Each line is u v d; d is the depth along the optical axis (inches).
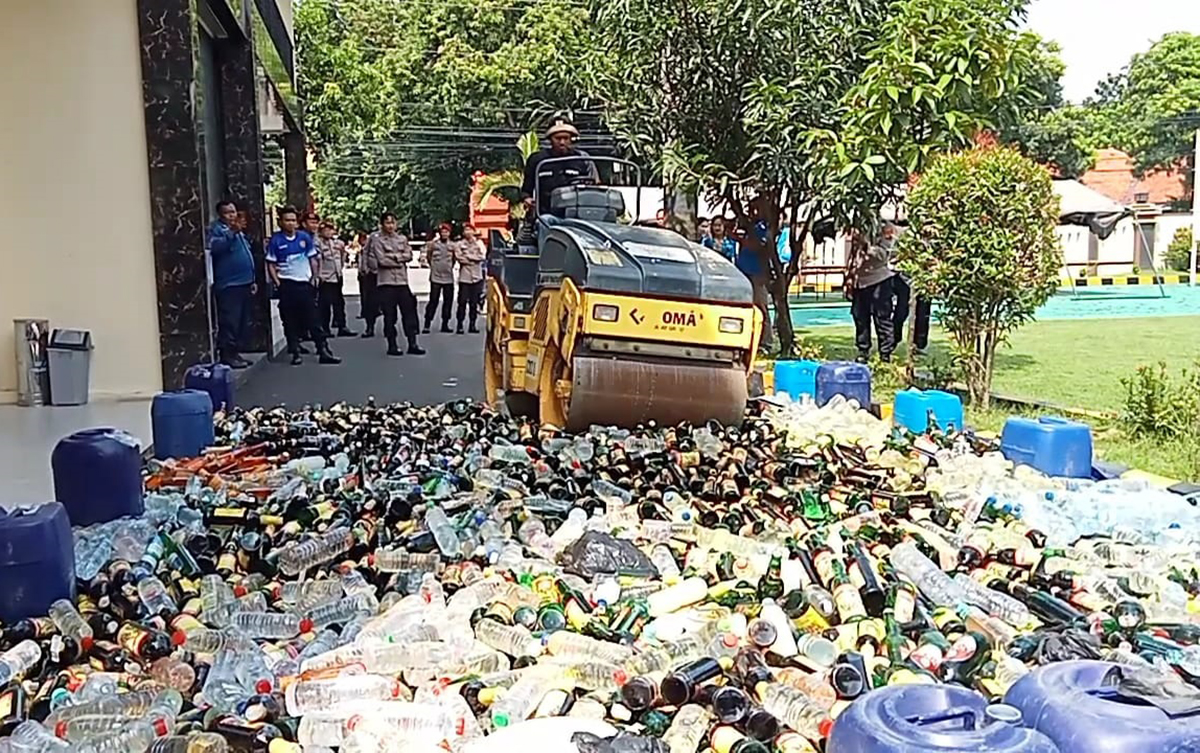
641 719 131.9
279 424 336.5
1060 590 177.5
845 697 134.6
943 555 193.5
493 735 122.3
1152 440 326.3
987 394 384.5
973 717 98.4
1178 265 1505.9
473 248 756.0
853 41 512.4
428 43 1777.8
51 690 143.3
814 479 253.0
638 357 297.0
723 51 537.0
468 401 382.9
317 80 1743.4
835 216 506.0
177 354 445.7
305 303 562.3
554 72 814.5
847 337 685.9
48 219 435.2
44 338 420.5
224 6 555.5
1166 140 1961.1
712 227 562.6
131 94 434.3
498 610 166.2
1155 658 145.1
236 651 152.9
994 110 442.6
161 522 221.3
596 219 340.8
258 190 677.9
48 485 277.9
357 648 151.0
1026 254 362.3
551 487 245.6
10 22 425.4
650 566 188.9
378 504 228.1
